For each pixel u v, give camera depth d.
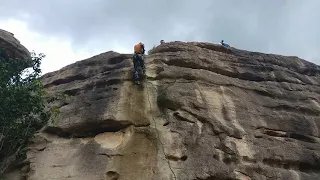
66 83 18.20
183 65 17.27
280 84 18.28
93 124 15.23
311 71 20.06
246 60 18.75
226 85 16.81
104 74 17.16
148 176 12.95
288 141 15.45
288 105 17.03
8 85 16.09
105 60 18.11
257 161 14.08
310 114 17.20
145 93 15.72
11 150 15.38
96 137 15.06
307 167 14.98
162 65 16.88
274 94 17.47
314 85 19.05
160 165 13.20
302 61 20.30
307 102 17.69
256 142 14.76
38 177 14.23
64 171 14.06
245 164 13.78
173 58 17.25
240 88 17.06
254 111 16.09
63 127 15.71
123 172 13.15
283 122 16.09
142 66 16.36
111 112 15.05
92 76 17.61
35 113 16.14
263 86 17.73
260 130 15.43
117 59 17.92
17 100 15.22
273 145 14.94
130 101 15.36
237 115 15.55
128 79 16.31
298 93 18.02
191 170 13.00
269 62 19.25
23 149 15.59
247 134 14.90
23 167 15.14
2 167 14.80
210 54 18.19
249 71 18.22
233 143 14.24
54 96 17.36
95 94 16.41
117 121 14.74
